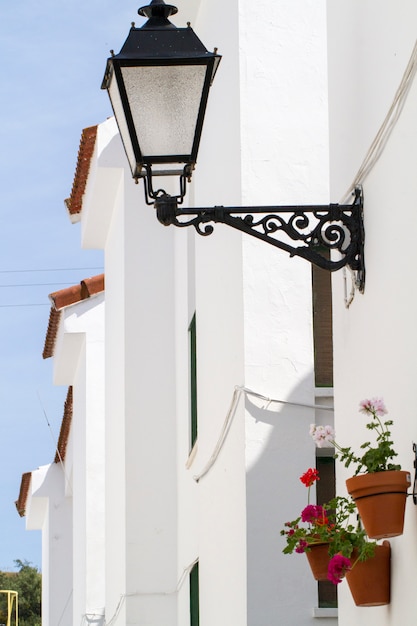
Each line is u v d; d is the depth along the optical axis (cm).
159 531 1459
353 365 701
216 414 1082
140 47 651
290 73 1018
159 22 676
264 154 1002
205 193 1194
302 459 952
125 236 1520
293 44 1023
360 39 699
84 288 1958
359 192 680
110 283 1786
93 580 1862
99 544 1878
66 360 2138
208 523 1123
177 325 1474
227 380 1028
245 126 1005
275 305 977
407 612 575
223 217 668
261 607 926
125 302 1506
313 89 1017
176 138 653
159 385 1490
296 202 997
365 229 672
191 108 653
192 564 1274
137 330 1500
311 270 991
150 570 1452
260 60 1019
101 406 1941
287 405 961
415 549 562
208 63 649
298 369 969
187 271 1350
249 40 1021
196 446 1216
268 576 931
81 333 1972
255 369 966
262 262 983
